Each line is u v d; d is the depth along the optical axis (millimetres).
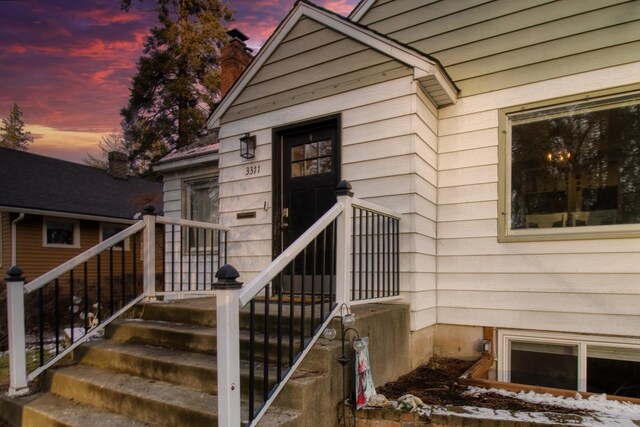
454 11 3979
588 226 3328
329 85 3906
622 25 3270
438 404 2340
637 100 3207
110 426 2209
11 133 35406
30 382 3045
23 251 10547
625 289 3109
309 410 2037
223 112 4730
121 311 3412
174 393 2312
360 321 2516
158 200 14578
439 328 3785
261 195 4387
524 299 3463
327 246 3855
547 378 3412
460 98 3885
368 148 3629
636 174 3186
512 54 3686
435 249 3850
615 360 3172
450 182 3867
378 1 4430
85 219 11688
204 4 18797
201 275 5883
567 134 3463
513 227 3615
